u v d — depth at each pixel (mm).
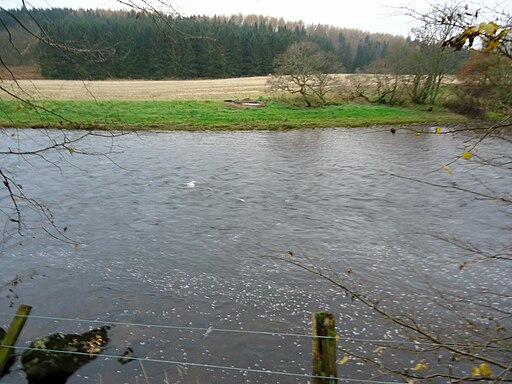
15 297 8875
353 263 10547
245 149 24812
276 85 40469
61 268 10133
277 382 6652
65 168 19047
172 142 26469
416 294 9078
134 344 7426
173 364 6965
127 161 21000
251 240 11922
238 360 7105
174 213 13969
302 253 11109
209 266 10359
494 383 3602
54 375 6543
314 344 3545
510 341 6422
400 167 20344
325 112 38125
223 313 8438
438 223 13141
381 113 37125
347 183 17766
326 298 8969
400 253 11102
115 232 12344
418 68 36562
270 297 9000
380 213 14102
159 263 10484
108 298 8914
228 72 51844
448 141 26469
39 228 12453
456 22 2850
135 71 43375
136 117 33344
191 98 44562
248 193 16250
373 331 7852
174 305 8688
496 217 13500
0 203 14375
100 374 6680
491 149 15031
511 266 10195
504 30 2504
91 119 21188
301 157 22766
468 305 8570
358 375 6715
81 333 7656
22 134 22234
